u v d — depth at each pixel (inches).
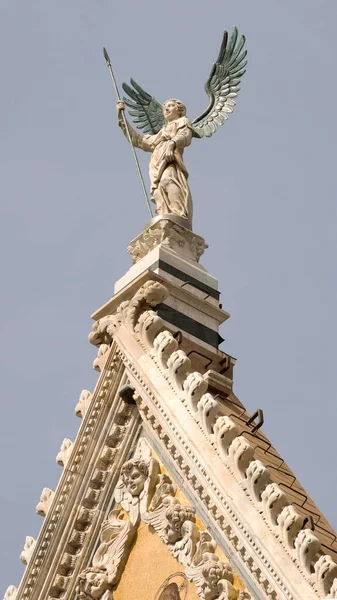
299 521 1063.0
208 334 1321.4
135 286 1310.3
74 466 1259.8
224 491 1115.9
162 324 1270.9
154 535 1182.9
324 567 1025.5
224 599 1082.7
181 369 1214.9
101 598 1196.5
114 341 1280.8
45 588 1235.2
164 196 1390.3
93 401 1270.9
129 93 1502.2
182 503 1165.1
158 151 1413.6
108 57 1499.8
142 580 1173.7
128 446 1244.5
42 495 1274.6
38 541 1249.4
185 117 1435.8
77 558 1235.2
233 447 1127.6
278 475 1207.6
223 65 1465.3
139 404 1238.3
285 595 1037.8
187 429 1170.0
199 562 1121.4
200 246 1371.8
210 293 1339.8
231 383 1304.1
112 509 1234.6
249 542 1080.2
